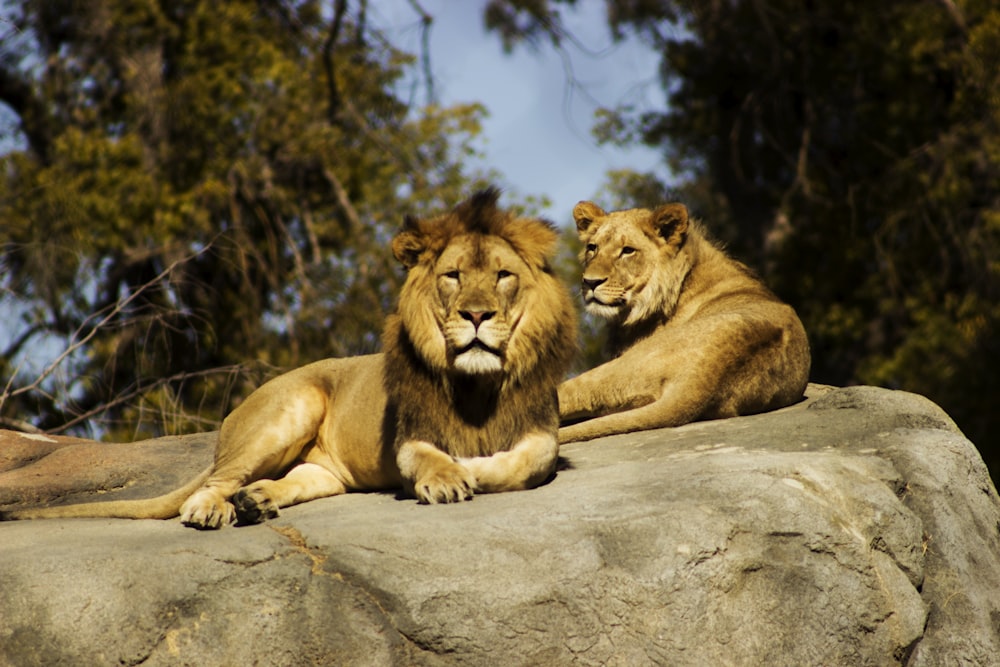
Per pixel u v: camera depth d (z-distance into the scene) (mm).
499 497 8797
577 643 7609
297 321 25859
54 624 7160
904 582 8711
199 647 7324
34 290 23016
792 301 30188
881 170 30609
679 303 13789
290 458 10008
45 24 30281
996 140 28250
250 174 29281
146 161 28938
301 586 7602
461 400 9211
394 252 9312
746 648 7902
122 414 20469
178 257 26469
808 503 8477
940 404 27500
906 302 28938
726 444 10523
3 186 26641
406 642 7539
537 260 9258
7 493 10859
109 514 9547
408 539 7797
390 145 31219
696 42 32156
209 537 7980
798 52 32156
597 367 12633
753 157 33406
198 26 30531
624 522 8023
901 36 29172
